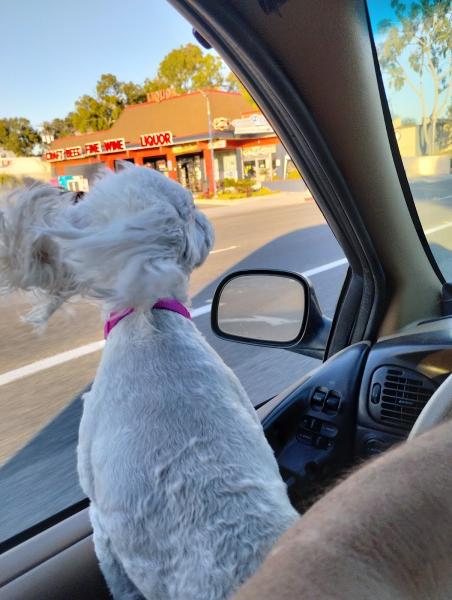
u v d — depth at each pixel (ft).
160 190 1.31
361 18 1.94
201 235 1.43
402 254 2.44
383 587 0.50
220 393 1.20
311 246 9.51
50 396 3.84
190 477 1.05
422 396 2.01
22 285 1.30
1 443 3.18
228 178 29.27
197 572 0.98
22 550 1.89
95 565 1.77
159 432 1.10
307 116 2.07
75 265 1.19
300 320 2.73
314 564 0.51
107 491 1.10
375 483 0.61
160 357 1.20
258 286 2.93
